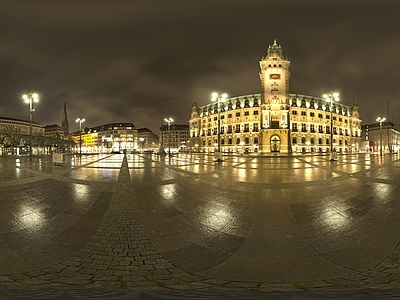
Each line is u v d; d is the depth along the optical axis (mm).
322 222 7039
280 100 91312
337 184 12680
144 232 6441
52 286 4082
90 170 20500
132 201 9391
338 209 8180
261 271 4613
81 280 4301
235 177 15719
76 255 5234
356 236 6086
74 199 9641
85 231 6477
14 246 5574
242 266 4797
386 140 148875
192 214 7832
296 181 13820
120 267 4781
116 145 180000
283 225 6855
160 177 15859
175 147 189625
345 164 26844
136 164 28031
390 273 4484
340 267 4723
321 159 41281
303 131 101062
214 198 9836
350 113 123375
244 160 37906
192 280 4312
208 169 21438
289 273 4535
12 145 73562
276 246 5617
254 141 101812
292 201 9273
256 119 102000
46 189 11594
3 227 6637
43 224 6906
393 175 16109
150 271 4637
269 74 92250
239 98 110938
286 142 90375
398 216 7438
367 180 13945
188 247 5613
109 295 3754
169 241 5918
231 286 4082
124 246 5656
